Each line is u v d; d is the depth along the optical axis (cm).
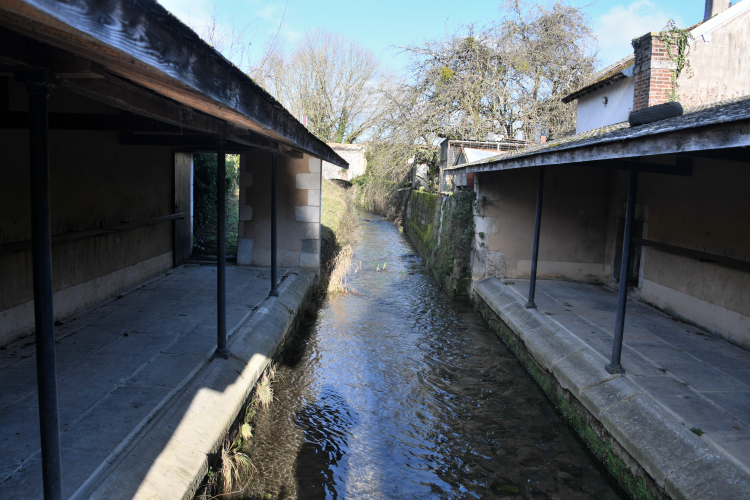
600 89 1130
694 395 449
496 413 546
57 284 579
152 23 188
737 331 591
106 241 691
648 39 879
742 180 588
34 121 218
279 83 2670
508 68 2011
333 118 3164
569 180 983
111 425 349
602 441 448
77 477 288
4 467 295
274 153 748
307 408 535
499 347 768
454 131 2030
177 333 557
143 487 293
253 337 576
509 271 1004
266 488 390
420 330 844
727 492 312
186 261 1001
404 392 593
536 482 420
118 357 479
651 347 581
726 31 868
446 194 1321
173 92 264
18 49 193
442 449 470
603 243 991
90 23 146
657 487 361
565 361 559
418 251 1702
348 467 431
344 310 952
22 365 443
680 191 711
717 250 629
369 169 2958
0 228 481
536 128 1986
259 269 970
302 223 1007
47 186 227
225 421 402
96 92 244
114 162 702
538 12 1970
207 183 1209
